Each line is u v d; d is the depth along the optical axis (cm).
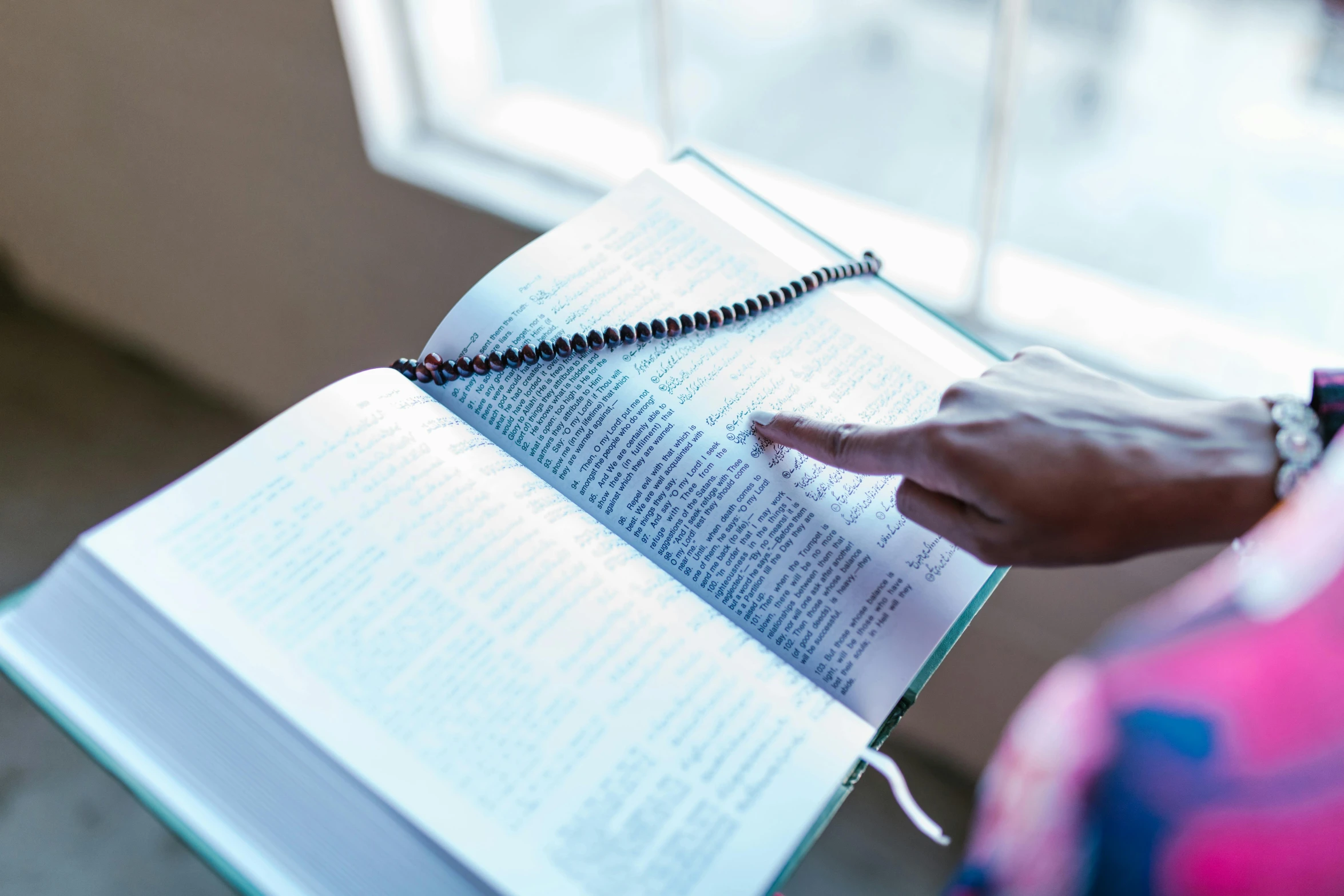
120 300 168
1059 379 56
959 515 52
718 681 46
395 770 42
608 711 44
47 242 168
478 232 120
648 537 54
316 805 42
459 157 121
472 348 58
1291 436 49
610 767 43
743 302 62
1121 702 25
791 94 117
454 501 50
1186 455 50
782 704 47
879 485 56
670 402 57
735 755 44
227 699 43
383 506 49
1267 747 23
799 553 54
